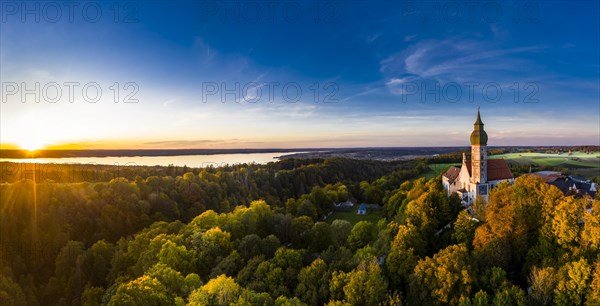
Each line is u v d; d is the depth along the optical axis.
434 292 59.31
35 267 101.06
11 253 102.56
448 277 58.59
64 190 128.75
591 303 52.69
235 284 60.72
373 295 59.03
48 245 106.56
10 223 110.06
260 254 86.56
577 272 55.06
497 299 55.19
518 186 78.31
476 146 112.12
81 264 94.06
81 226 117.44
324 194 157.75
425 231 88.81
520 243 69.56
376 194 176.12
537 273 60.09
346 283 62.91
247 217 108.75
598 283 52.62
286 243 105.69
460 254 62.91
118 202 130.00
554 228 66.88
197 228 100.50
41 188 124.38
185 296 63.47
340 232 99.62
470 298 58.28
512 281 64.38
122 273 86.31
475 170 113.12
